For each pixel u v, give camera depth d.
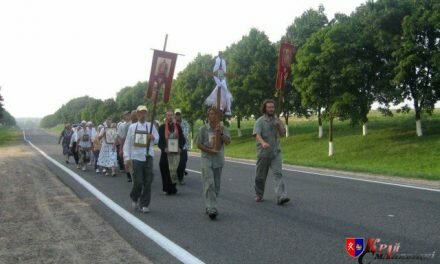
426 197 9.99
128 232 7.27
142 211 8.90
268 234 7.00
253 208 9.09
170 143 10.91
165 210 9.05
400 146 31.86
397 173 14.53
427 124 38.38
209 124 8.37
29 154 28.08
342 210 8.68
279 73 9.79
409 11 32.62
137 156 8.80
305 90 35.00
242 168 17.66
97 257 5.91
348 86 33.31
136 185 8.83
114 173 15.23
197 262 5.71
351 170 16.19
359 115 33.66
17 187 12.51
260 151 9.53
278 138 9.63
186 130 13.19
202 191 11.67
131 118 13.98
